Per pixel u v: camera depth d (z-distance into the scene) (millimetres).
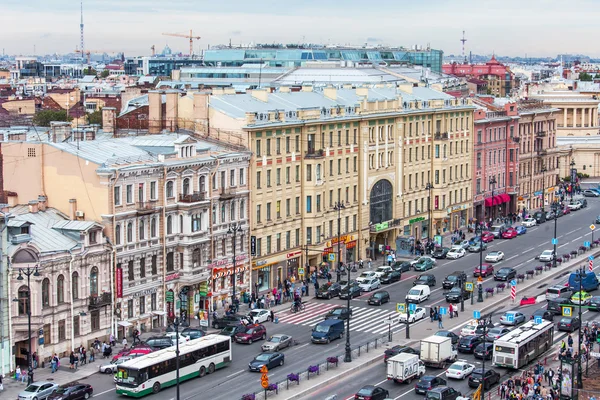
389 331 100688
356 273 133875
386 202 147500
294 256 128375
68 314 92500
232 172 115250
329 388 84750
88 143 105625
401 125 149125
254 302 113125
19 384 84688
